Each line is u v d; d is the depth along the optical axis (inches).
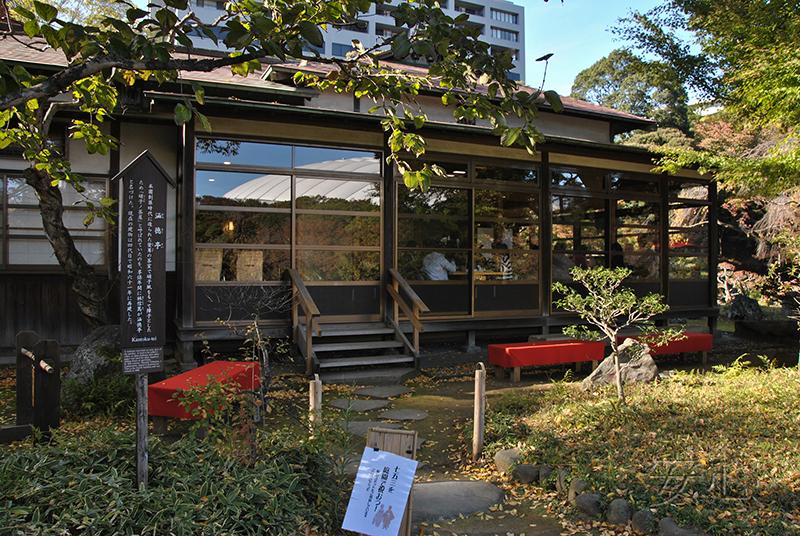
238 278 363.9
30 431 197.6
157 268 137.9
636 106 1584.6
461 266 436.8
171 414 214.5
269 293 370.0
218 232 358.9
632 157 502.0
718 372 374.6
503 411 257.8
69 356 366.9
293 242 377.1
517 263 457.4
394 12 143.6
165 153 396.8
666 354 453.1
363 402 298.4
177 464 147.2
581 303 281.3
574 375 382.6
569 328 294.2
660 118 1403.8
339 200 392.8
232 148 361.4
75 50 122.0
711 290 555.5
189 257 342.6
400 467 131.7
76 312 374.9
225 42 125.0
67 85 125.0
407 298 414.9
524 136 143.5
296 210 380.2
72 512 117.6
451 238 434.3
